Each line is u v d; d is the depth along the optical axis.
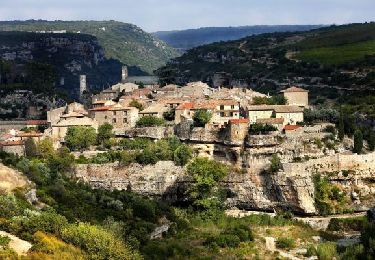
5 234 149.88
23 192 182.38
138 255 173.00
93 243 158.12
